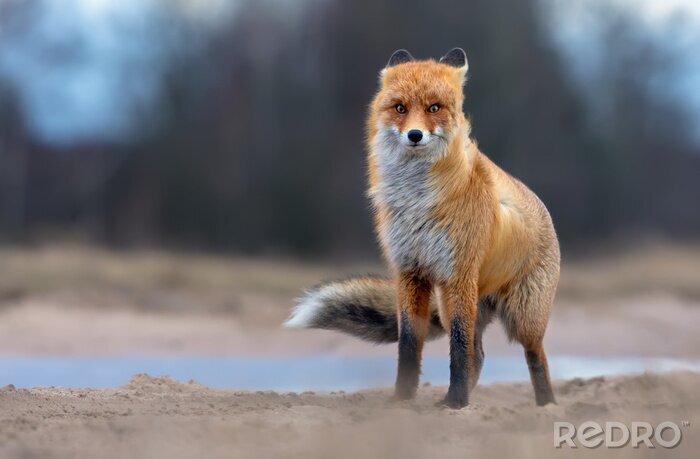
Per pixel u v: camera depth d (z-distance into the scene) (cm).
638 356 1831
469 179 875
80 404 867
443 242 872
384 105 896
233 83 3869
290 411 827
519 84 3819
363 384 1302
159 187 3722
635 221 3950
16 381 1334
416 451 652
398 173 888
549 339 2025
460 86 914
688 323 2258
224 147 3747
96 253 2900
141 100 3875
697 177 4216
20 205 3722
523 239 943
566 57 4050
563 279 2791
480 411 822
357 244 3638
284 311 2214
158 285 2431
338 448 656
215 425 720
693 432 724
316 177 3703
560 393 1145
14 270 2377
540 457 647
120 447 660
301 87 3862
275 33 3931
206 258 3212
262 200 3694
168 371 1486
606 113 4106
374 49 3797
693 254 3478
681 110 4319
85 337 1847
